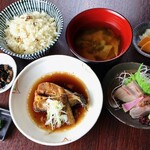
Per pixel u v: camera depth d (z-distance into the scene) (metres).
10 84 0.37
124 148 0.34
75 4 0.45
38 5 0.43
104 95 0.37
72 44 0.38
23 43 0.40
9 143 0.35
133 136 0.35
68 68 0.39
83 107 0.36
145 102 0.35
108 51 0.39
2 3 0.46
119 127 0.35
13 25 0.41
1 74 0.38
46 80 0.38
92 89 0.37
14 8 0.42
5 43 0.40
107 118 0.36
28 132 0.33
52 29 0.41
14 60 0.40
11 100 0.35
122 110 0.36
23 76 0.37
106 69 0.39
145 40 0.40
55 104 0.34
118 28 0.40
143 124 0.35
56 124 0.34
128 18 0.44
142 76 0.36
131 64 0.39
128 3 0.45
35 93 0.36
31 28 0.40
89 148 0.34
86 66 0.37
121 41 0.39
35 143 0.35
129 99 0.36
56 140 0.33
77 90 0.37
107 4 0.45
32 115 0.36
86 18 0.40
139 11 0.45
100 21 0.41
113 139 0.35
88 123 0.34
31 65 0.37
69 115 0.34
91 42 0.40
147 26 0.42
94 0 0.46
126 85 0.37
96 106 0.35
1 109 0.36
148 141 0.35
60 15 0.40
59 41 0.42
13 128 0.36
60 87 0.36
